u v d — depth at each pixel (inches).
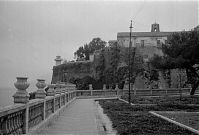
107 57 3442.4
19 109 318.3
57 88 821.2
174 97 1609.3
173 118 687.7
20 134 340.2
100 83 3408.0
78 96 1802.4
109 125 589.3
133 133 477.4
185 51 1507.1
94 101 1481.3
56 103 734.5
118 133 488.4
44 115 507.8
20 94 350.0
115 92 2059.5
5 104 314.2
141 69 3196.4
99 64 3496.6
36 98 496.4
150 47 3312.0
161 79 3127.5
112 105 1131.9
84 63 3791.8
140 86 3122.5
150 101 1338.6
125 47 3361.2
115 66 3331.7
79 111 905.5
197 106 1049.5
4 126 280.7
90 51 4955.7
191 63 1531.7
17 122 327.0
